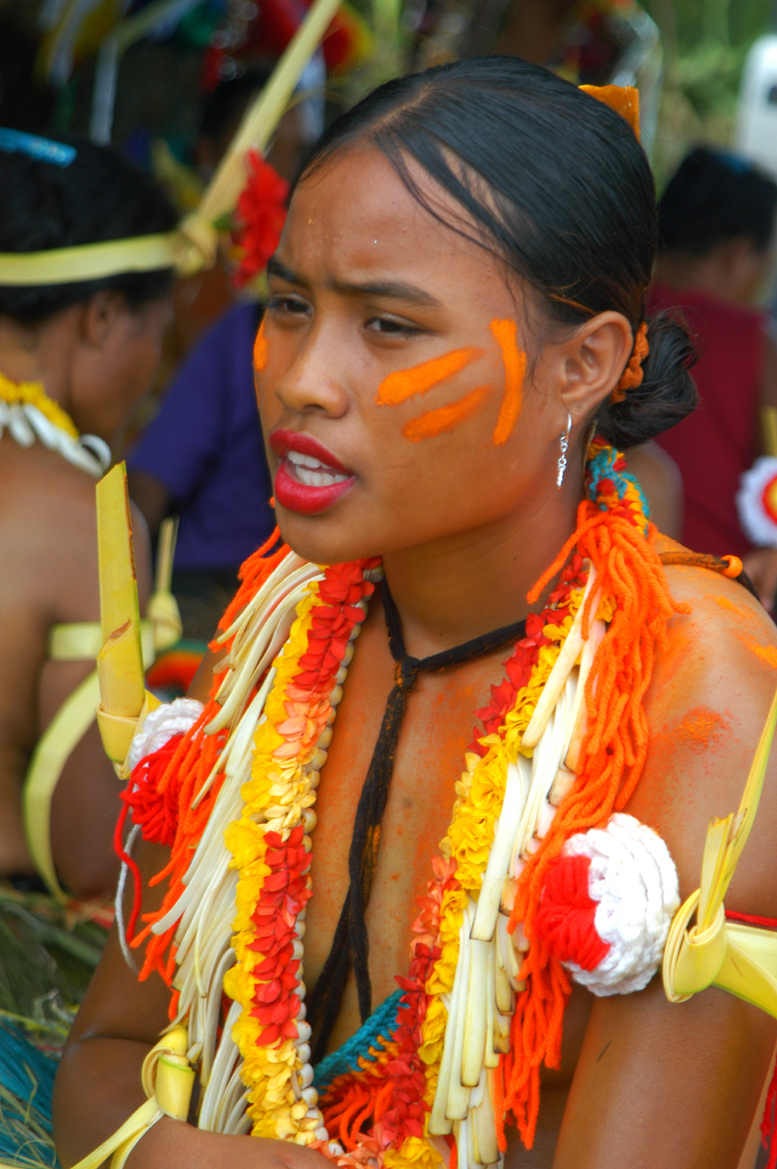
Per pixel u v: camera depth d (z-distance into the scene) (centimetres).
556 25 1430
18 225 678
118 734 457
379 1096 395
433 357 345
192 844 419
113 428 740
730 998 348
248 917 397
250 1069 395
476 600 389
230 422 1013
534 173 348
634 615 366
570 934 337
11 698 679
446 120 346
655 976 350
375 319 347
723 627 368
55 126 1085
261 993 393
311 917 407
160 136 1413
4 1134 518
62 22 1154
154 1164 395
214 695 436
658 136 1959
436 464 351
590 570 381
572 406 371
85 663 677
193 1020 416
